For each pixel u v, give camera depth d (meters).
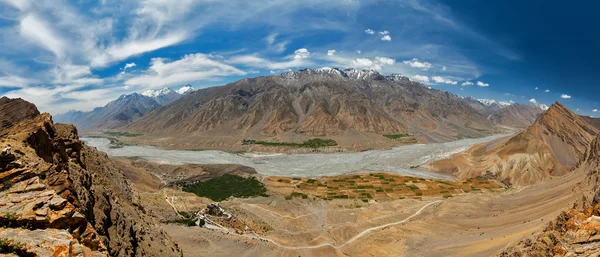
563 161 145.25
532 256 29.94
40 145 27.30
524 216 61.38
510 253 37.19
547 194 75.50
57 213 17.44
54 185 22.58
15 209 16.64
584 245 23.30
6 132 27.17
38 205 17.22
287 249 61.25
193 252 49.72
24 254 14.84
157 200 81.19
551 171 136.25
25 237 15.49
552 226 32.69
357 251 62.19
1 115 45.38
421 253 53.41
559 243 25.12
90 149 54.28
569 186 73.00
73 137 40.91
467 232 61.09
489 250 45.56
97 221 28.70
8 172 18.47
